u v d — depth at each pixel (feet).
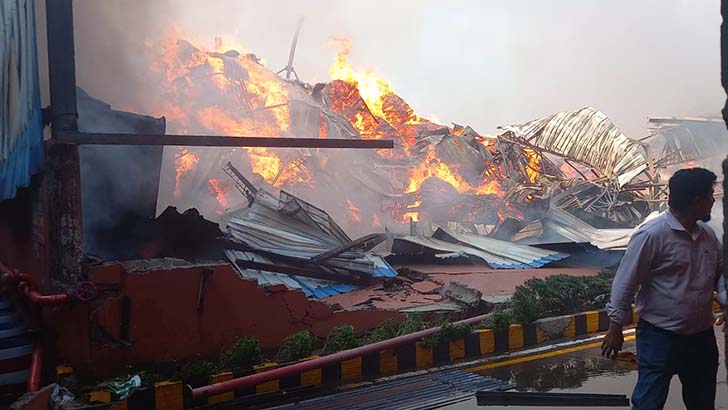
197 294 17.74
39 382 15.58
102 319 16.33
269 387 17.10
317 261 27.45
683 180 10.58
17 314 17.94
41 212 17.15
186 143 17.76
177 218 23.80
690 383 11.30
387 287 28.09
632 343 22.62
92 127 22.08
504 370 19.53
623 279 11.03
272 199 31.17
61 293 16.34
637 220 49.73
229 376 16.85
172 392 15.70
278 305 19.24
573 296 24.70
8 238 20.94
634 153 53.06
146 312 16.93
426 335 19.98
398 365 19.58
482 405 16.34
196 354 17.71
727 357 7.52
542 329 22.90
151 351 16.98
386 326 20.61
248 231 28.27
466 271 33.60
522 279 30.86
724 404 15.28
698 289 10.69
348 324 20.75
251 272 26.32
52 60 16.69
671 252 10.68
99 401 14.93
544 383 18.12
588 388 17.60
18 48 16.98
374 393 17.28
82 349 16.10
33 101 16.21
